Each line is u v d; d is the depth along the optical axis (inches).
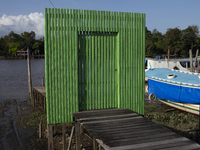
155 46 2615.7
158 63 1117.1
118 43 337.4
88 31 325.4
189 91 618.5
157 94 738.2
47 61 304.8
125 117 291.3
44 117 604.4
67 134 470.9
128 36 341.1
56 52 307.0
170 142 206.4
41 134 472.4
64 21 307.4
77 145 314.0
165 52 2642.7
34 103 746.2
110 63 342.3
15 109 709.3
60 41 307.6
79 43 324.5
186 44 2442.2
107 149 195.0
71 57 314.0
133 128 245.6
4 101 818.2
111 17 329.7
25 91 1026.7
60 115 317.7
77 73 318.3
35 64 2955.2
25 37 4719.5
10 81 1353.3
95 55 333.1
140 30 348.2
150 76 810.8
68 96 318.3
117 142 205.5
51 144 320.8
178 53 2501.2
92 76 334.0
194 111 628.4
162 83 706.2
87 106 334.6
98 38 332.5
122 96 346.6
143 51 352.2
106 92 343.6
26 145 440.1
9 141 457.1
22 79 1451.8
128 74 346.9
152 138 215.8
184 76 698.8
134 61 348.2
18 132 503.8
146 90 964.6
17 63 3161.9
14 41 4640.8
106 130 238.8
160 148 193.9
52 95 311.6
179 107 676.1
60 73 311.6
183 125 494.3
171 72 777.6
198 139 408.5
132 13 341.4
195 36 2502.5
